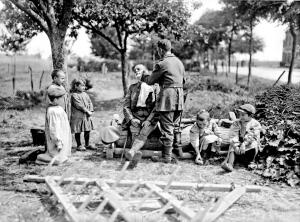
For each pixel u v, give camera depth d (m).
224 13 29.62
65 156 6.31
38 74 29.91
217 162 6.62
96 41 36.62
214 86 19.25
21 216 4.12
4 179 5.50
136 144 6.18
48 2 7.61
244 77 28.97
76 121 7.20
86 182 4.64
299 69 35.47
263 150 6.38
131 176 5.62
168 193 4.83
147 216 4.08
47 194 4.85
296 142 6.14
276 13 21.00
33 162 6.47
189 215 3.78
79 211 3.85
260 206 4.56
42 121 12.24
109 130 6.59
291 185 5.36
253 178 5.72
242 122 6.31
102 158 6.72
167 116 6.30
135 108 6.66
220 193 4.96
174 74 6.26
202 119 6.44
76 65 36.84
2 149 7.75
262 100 8.52
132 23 14.82
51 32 7.55
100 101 18.12
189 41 15.79
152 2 13.52
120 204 3.91
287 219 4.14
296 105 7.66
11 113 13.33
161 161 6.50
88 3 12.25
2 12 10.55
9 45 11.76
